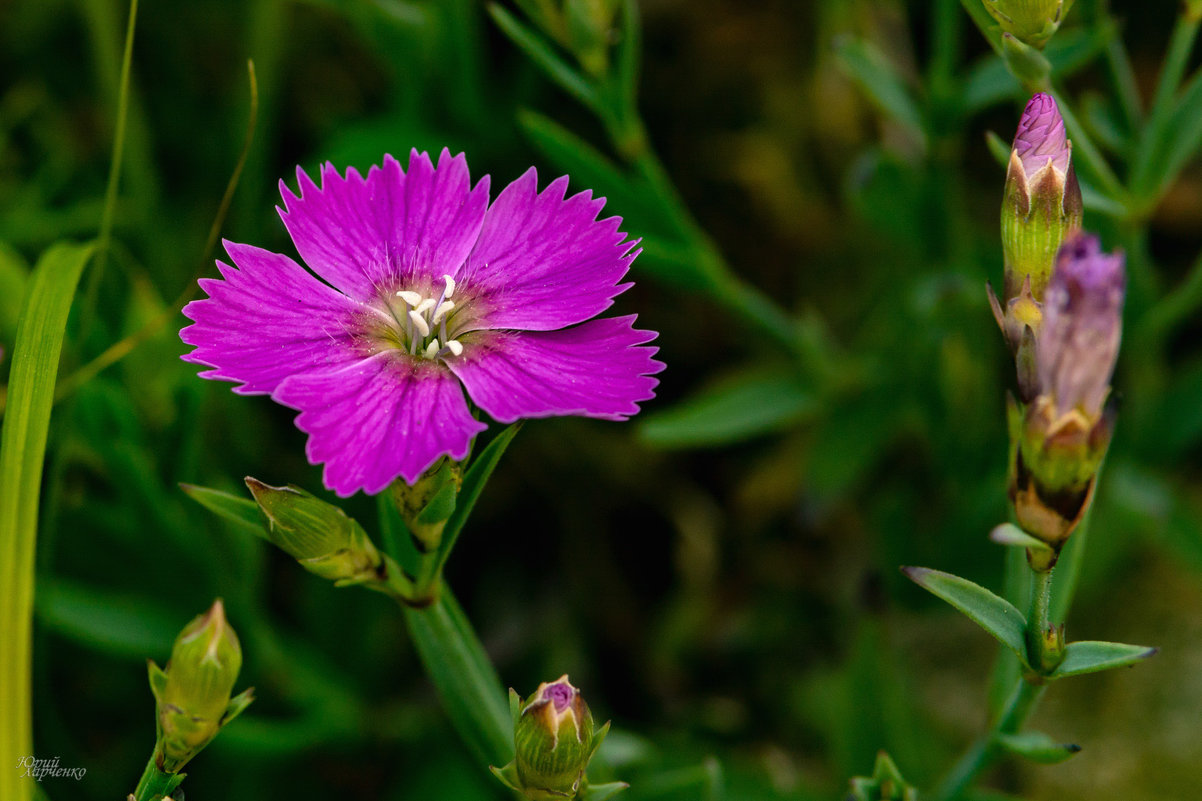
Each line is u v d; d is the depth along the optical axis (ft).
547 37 1.27
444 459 1.02
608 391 1.02
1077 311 0.99
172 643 1.18
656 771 1.19
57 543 1.17
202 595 1.19
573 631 1.27
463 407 1.02
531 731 1.02
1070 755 1.06
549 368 1.03
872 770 1.19
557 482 1.31
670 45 1.42
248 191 1.24
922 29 1.41
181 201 1.32
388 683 1.24
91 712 1.22
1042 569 1.01
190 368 1.18
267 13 1.24
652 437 1.21
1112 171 1.26
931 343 1.22
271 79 1.24
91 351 1.16
